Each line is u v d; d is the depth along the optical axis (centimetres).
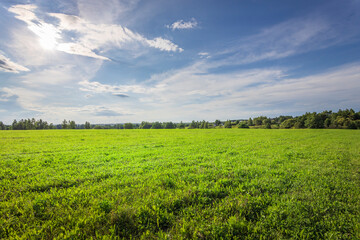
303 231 440
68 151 1572
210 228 448
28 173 877
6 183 728
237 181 768
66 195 607
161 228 467
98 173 884
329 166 1059
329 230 448
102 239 402
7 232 426
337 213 523
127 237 427
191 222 467
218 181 755
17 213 498
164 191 651
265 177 827
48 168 973
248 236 420
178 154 1436
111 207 520
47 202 552
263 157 1334
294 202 573
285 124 12288
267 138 2953
